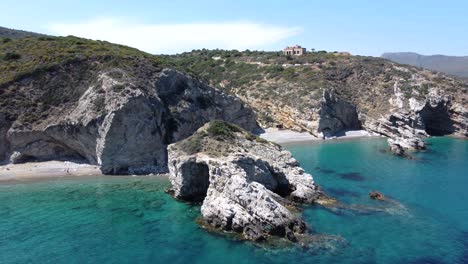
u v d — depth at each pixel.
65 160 62.50
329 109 100.00
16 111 62.03
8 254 32.78
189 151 46.16
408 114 98.94
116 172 58.44
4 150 61.03
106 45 83.62
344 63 128.50
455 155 75.56
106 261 31.78
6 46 77.44
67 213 42.16
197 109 76.06
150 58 77.38
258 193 37.00
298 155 74.69
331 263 31.20
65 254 32.91
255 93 114.00
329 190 50.56
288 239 34.88
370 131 102.31
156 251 33.47
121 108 57.91
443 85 109.69
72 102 64.12
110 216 41.31
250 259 31.86
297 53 171.75
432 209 43.81
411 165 66.19
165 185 52.62
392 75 116.19
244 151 46.38
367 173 60.31
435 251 33.56
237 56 157.75
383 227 38.41
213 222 38.19
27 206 44.22
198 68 141.88
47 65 67.50
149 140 61.25
